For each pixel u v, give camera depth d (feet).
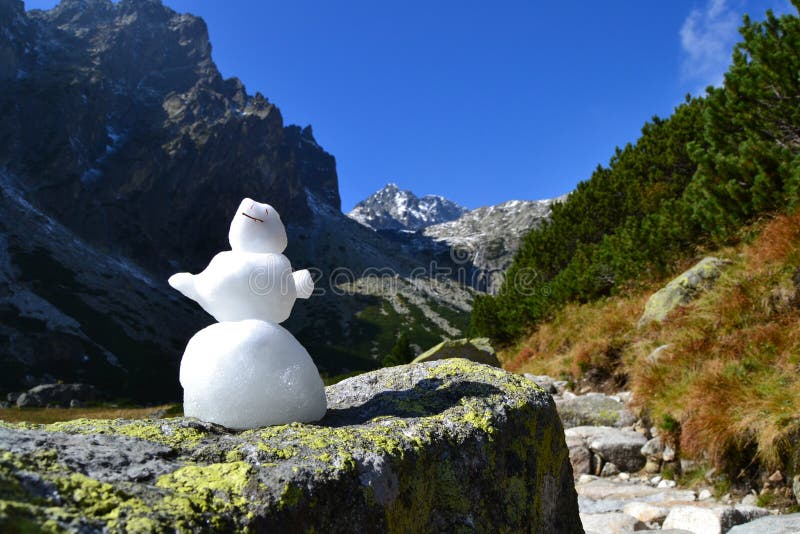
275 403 8.86
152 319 296.30
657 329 30.09
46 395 163.43
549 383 33.96
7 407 159.33
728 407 18.85
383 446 7.80
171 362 257.75
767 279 24.35
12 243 292.81
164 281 364.79
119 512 5.08
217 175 443.32
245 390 8.73
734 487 17.53
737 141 32.35
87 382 212.84
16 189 339.36
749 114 30.04
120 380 221.66
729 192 30.55
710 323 25.09
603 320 36.47
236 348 8.87
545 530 9.95
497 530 8.80
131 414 88.58
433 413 9.68
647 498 18.39
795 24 27.71
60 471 5.52
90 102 416.67
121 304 293.02
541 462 10.29
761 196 28.63
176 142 437.99
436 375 12.05
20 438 6.09
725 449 17.99
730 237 31.24
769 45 28.96
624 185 53.11
